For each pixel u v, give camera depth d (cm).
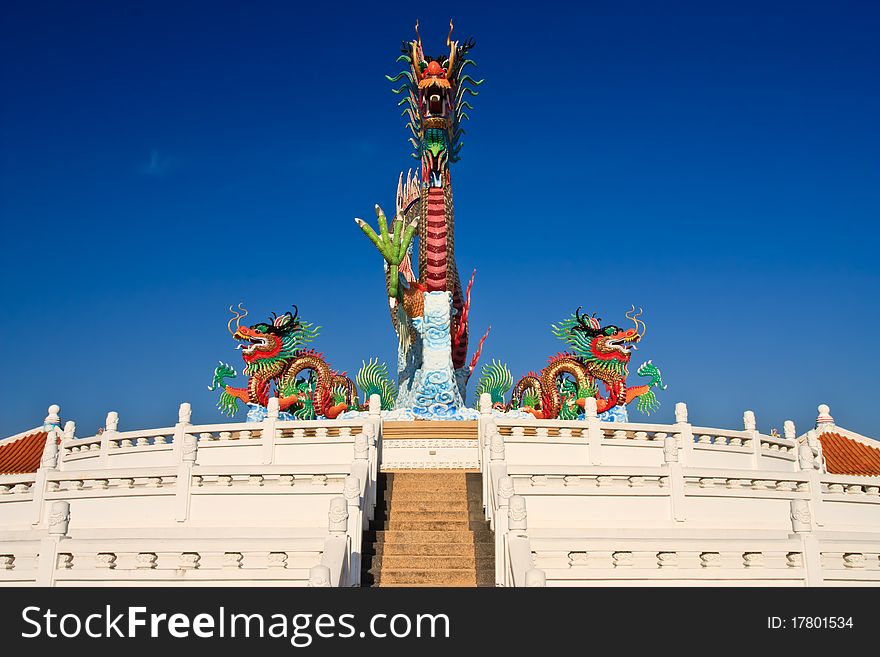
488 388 4222
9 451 3731
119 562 1541
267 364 4025
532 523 1906
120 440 2758
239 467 1945
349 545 1527
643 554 1571
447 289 3722
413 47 3875
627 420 4038
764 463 2730
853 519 2208
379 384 4091
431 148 3759
